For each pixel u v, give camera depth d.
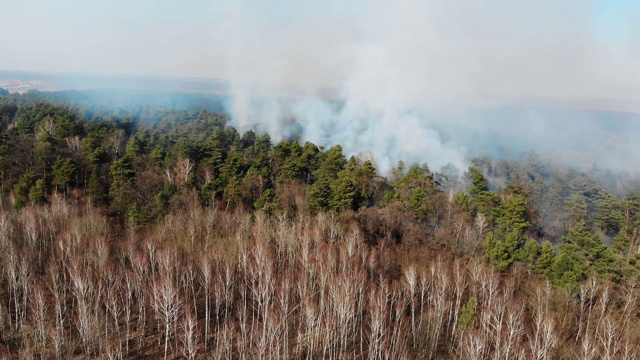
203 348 54.06
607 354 48.19
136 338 55.12
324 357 52.41
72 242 64.81
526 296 62.03
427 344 55.94
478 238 76.81
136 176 91.69
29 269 61.50
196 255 66.12
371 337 50.06
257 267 60.59
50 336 52.41
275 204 82.50
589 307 59.94
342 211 81.00
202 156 106.75
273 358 51.16
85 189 91.56
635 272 63.19
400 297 60.94
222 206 88.38
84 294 54.66
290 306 60.69
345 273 58.59
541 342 53.72
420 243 76.25
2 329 52.09
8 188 88.25
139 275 59.59
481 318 54.75
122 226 80.50
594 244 68.12
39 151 93.44
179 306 53.91
